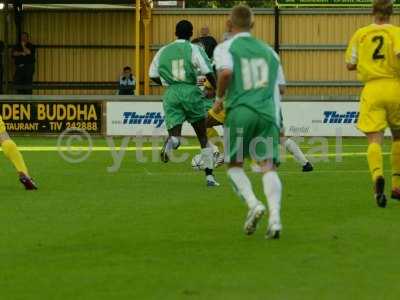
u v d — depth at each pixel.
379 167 22.00
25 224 20.02
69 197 24.33
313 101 46.69
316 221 20.20
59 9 62.59
